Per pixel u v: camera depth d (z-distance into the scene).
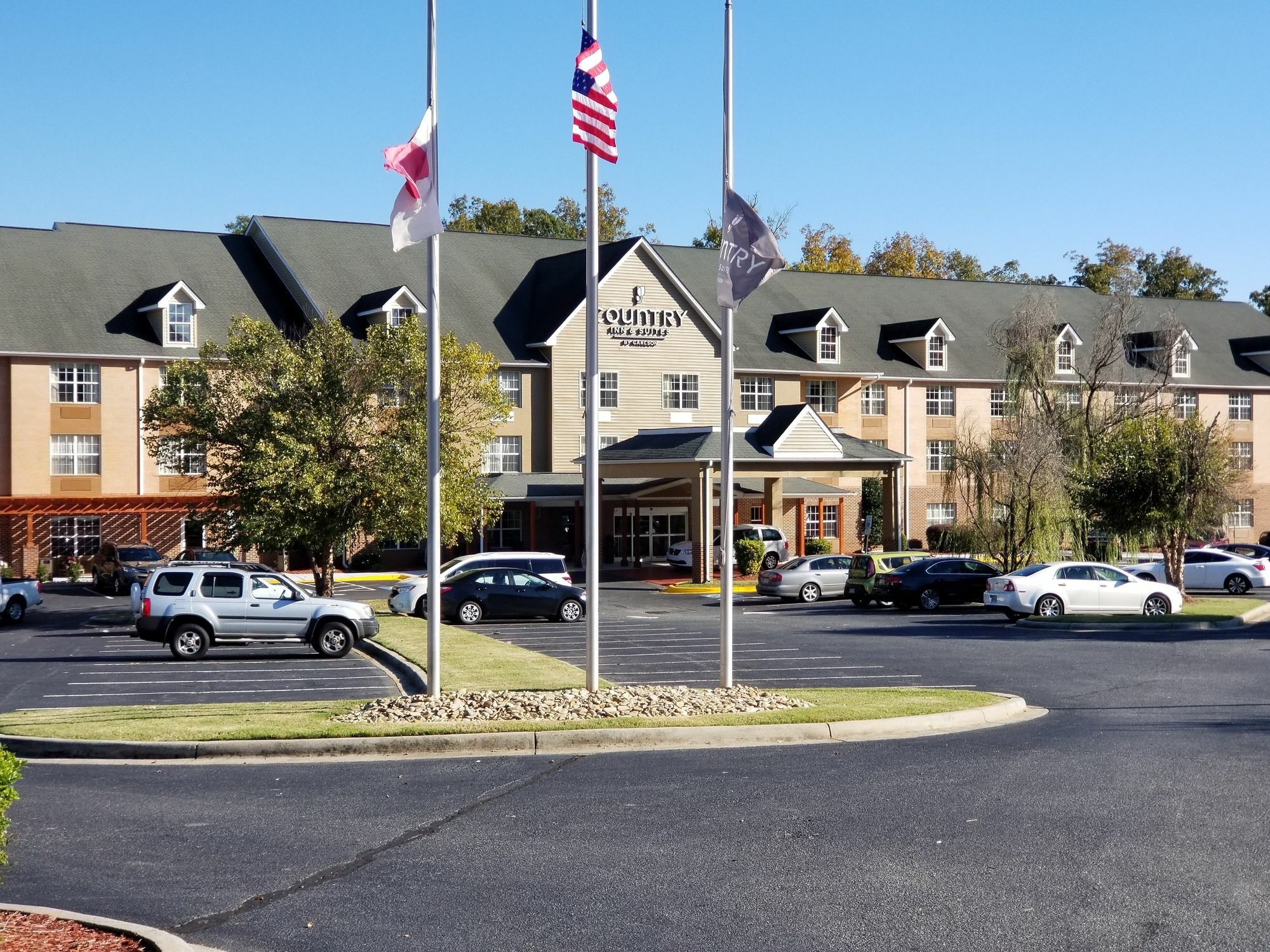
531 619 36.44
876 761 14.79
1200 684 22.05
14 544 50.72
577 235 92.62
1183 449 39.09
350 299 56.94
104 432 51.97
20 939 8.37
